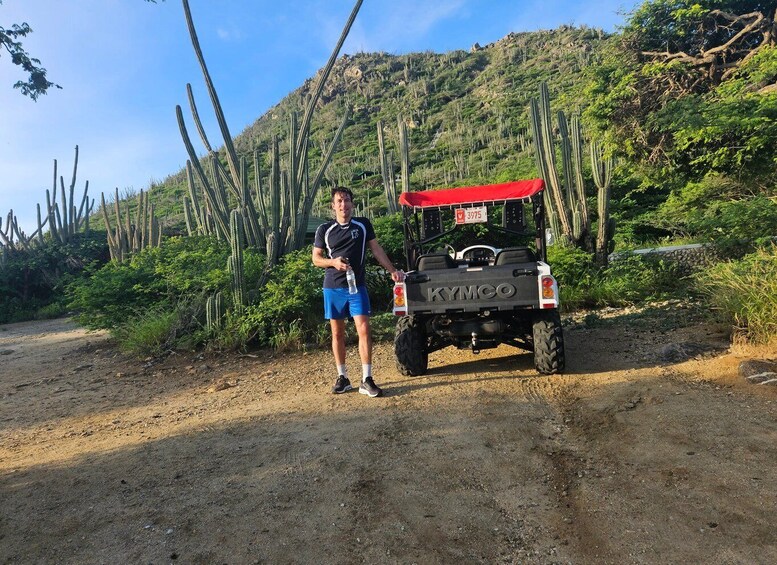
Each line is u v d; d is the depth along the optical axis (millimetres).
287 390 5371
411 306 5074
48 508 2947
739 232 9750
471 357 6043
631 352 5500
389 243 11055
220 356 7578
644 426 3477
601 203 10383
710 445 3088
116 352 8867
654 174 18875
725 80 18453
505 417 3891
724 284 6227
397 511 2668
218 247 10711
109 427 4590
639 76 18906
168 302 9633
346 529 2537
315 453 3447
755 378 4020
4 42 7668
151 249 11250
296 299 7922
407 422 3906
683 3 19250
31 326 16656
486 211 6145
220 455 3570
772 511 2383
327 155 11102
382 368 5863
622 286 8930
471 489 2854
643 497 2625
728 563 2092
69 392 6246
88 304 9734
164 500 2945
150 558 2402
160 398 5605
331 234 4656
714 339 5520
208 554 2402
